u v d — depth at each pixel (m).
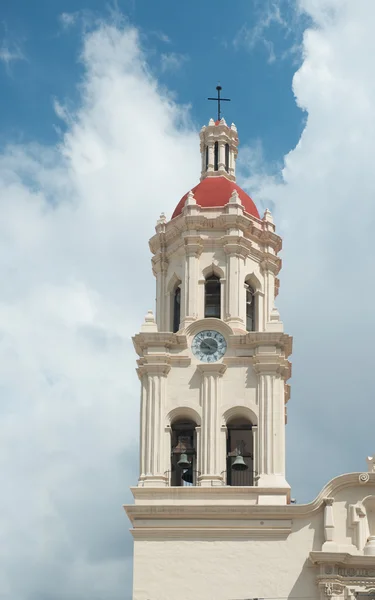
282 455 73.75
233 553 70.88
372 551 70.38
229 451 75.38
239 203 80.38
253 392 75.19
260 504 71.44
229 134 86.12
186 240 79.38
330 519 71.06
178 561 70.88
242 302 78.38
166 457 74.06
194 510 71.56
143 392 75.69
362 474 72.19
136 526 71.75
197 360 76.12
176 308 80.19
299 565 70.44
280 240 81.81
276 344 75.75
